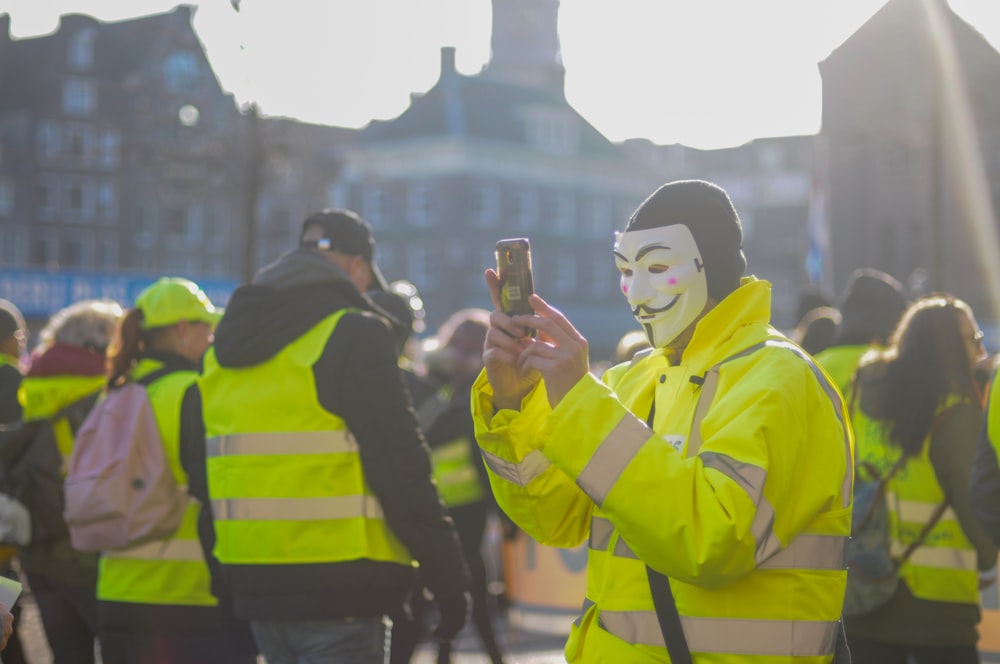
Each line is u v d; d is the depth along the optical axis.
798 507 2.62
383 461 4.20
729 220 2.84
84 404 5.93
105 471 4.93
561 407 2.60
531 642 9.12
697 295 2.81
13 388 6.90
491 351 2.72
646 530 2.54
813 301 8.84
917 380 4.78
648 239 2.82
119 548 4.96
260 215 53.81
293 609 4.19
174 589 5.02
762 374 2.64
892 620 4.80
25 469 5.81
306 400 4.22
